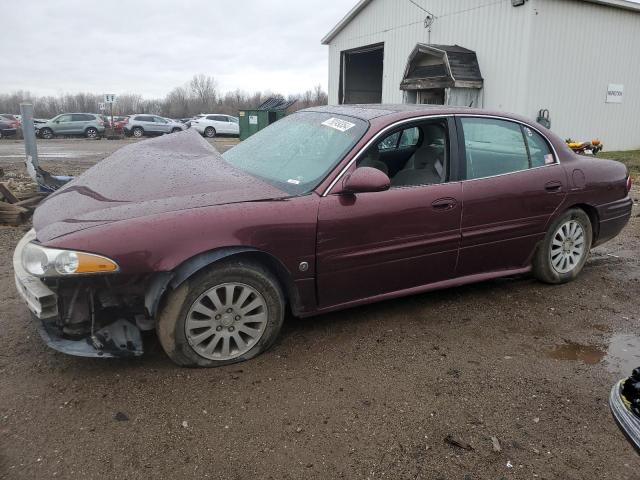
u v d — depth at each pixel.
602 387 3.00
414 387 2.93
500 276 4.15
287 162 3.65
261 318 3.14
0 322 3.61
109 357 2.87
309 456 2.37
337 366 3.13
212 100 77.12
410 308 4.02
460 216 3.72
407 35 17.95
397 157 4.06
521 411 2.75
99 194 3.18
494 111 4.09
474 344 3.47
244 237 2.93
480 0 14.95
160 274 2.81
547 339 3.58
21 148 22.25
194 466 2.29
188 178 3.27
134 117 32.53
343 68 21.89
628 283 4.72
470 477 2.27
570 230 4.46
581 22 14.50
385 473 2.28
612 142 16.44
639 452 1.55
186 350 2.97
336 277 3.34
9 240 5.75
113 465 2.28
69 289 2.77
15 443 2.40
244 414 2.65
